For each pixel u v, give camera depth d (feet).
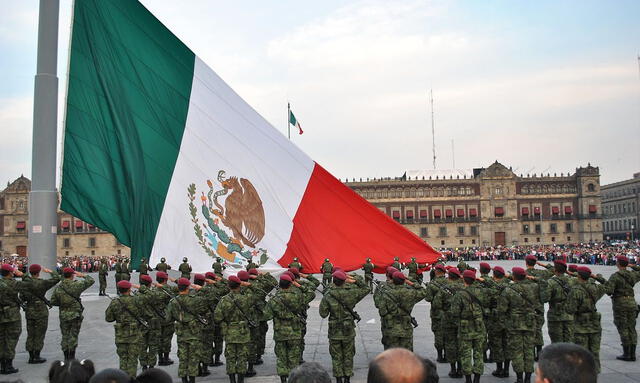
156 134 56.85
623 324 40.73
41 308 42.96
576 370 10.33
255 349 40.68
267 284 45.60
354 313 36.37
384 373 9.51
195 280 40.09
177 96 58.03
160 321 40.81
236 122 59.88
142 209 55.42
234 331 35.76
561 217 377.09
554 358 10.57
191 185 57.52
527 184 380.58
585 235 371.76
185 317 36.24
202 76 58.95
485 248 345.92
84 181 53.21
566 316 37.96
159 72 57.41
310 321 64.95
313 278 42.47
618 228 470.39
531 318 35.45
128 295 36.91
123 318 36.45
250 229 59.26
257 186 60.34
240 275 38.19
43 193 60.70
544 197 378.94
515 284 36.11
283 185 61.62
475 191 380.78
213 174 58.54
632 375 36.60
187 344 36.37
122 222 54.75
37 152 61.00
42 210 60.44
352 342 36.19
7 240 358.43
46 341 52.34
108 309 36.45
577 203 378.53
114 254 360.07
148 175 56.03
